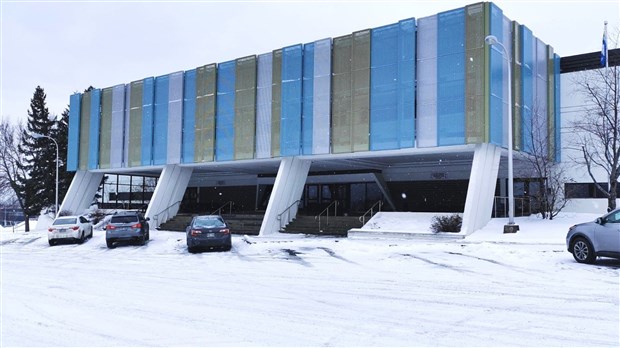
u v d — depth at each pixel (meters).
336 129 27.36
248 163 32.72
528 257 15.13
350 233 25.50
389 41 25.81
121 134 38.22
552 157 28.78
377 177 34.72
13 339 6.69
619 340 6.37
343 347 6.20
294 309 8.50
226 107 32.31
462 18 23.80
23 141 51.91
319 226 28.67
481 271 12.81
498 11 24.05
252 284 11.40
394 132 25.34
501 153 25.53
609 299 9.00
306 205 39.06
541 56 28.75
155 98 36.31
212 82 33.06
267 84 30.45
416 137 24.73
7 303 9.30
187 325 7.41
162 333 6.95
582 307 8.34
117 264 16.47
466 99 23.42
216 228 20.53
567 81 30.22
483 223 23.78
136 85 37.56
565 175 29.42
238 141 31.52
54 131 52.28
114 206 50.09
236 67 31.95
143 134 36.66
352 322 7.50
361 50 26.67
